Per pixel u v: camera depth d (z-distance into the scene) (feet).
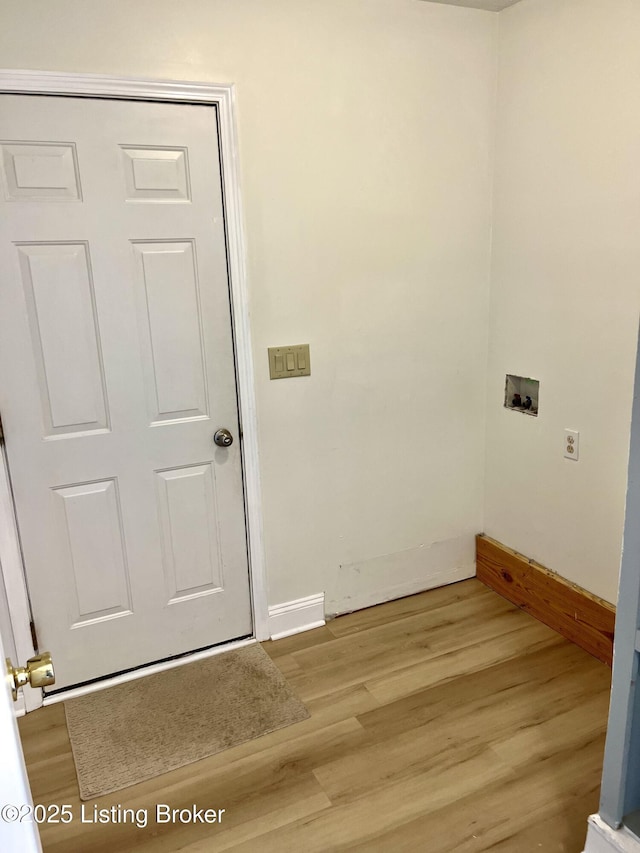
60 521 7.12
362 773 6.16
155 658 7.94
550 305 7.99
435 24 7.86
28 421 6.77
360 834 5.51
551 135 7.66
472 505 9.69
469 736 6.57
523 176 8.16
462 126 8.32
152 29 6.50
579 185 7.38
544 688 7.27
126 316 7.00
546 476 8.41
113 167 6.64
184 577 7.89
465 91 8.23
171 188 6.93
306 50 7.23
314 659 7.98
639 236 6.76
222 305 7.43
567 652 7.95
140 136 6.69
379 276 8.21
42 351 6.70
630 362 7.04
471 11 8.03
